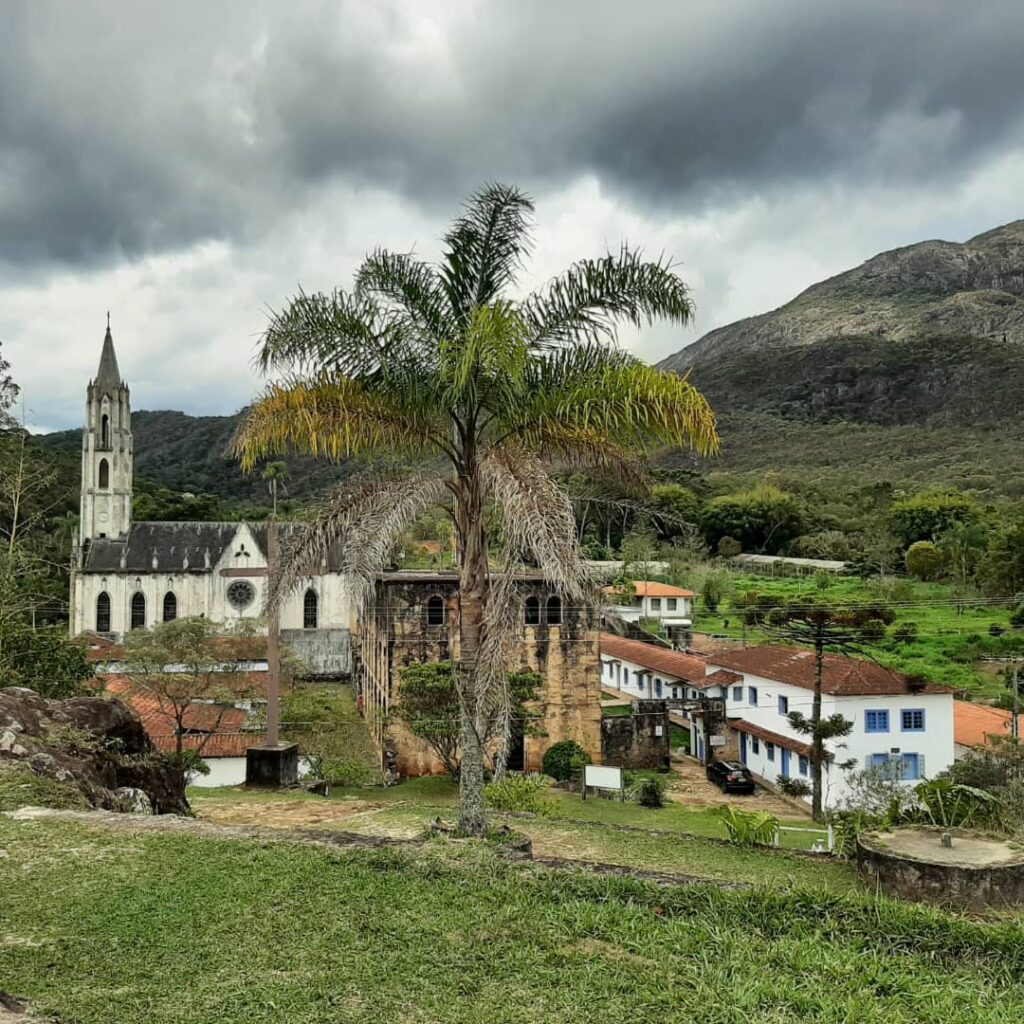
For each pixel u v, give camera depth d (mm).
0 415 34688
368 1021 6949
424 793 29859
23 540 35000
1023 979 8312
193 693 37406
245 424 13164
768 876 14234
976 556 78562
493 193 13727
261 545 74375
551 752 35312
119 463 78688
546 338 13508
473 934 8680
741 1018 7109
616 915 9242
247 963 7957
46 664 29391
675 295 13312
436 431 13648
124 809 15445
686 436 12617
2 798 13141
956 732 36500
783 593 72188
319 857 10875
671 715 49531
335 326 13188
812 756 29453
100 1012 6980
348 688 58375
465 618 13508
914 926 9109
